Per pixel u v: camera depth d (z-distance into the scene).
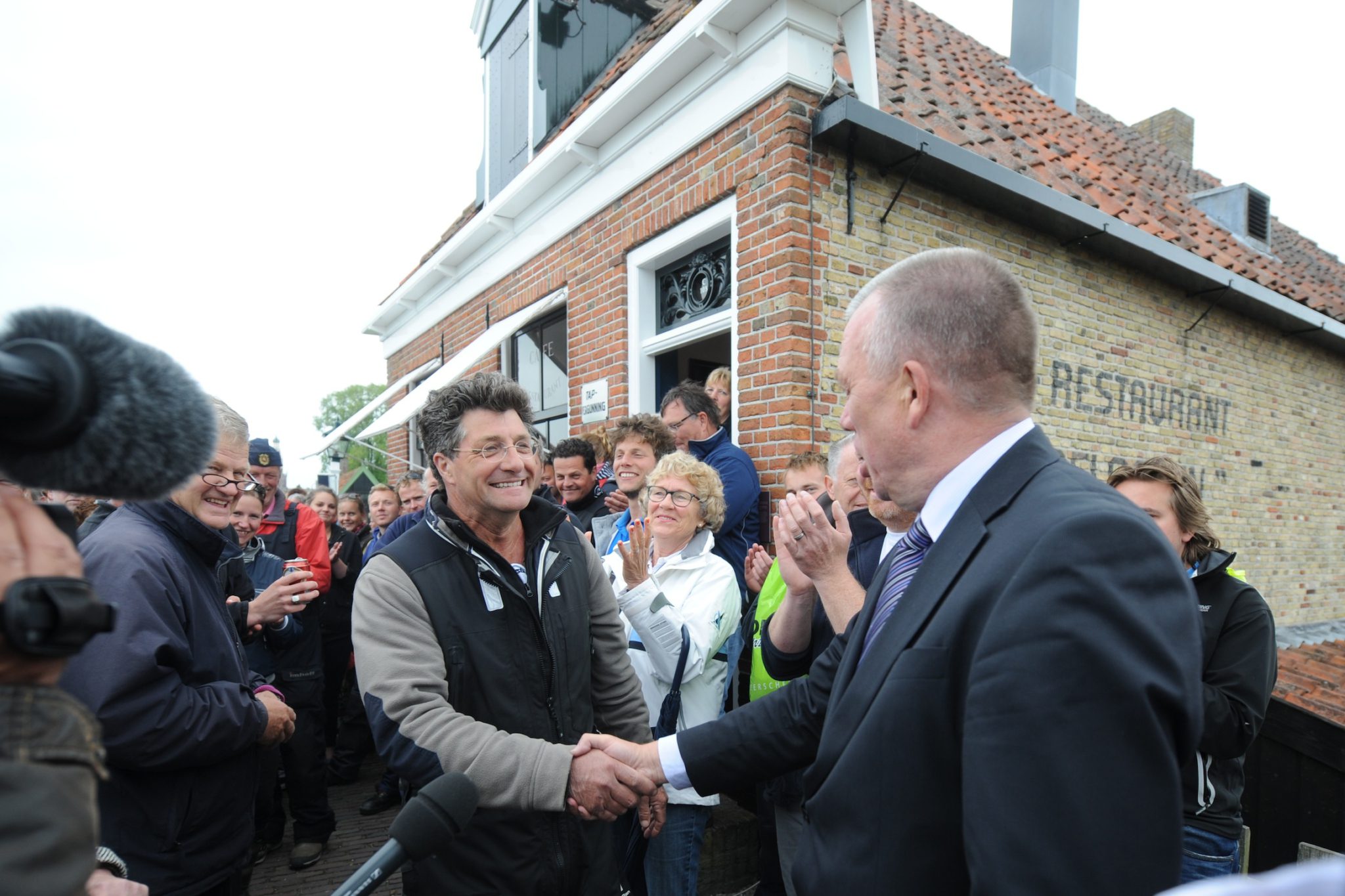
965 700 0.86
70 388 0.50
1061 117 6.62
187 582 1.69
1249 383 6.20
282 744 3.28
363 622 1.52
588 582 1.85
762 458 3.52
